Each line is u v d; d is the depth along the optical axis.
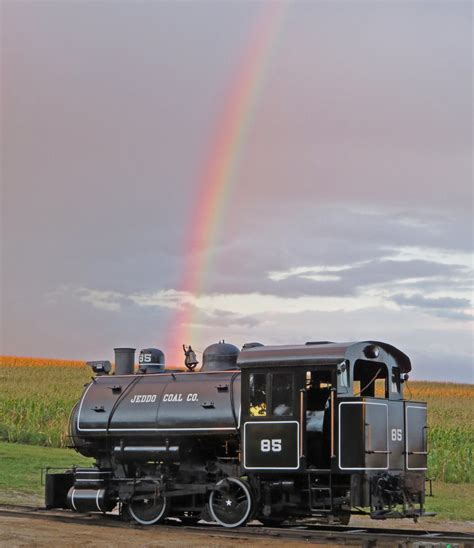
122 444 18.86
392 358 18.09
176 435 18.12
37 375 76.56
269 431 16.92
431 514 17.64
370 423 16.25
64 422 44.06
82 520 18.44
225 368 18.84
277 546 15.11
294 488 16.92
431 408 66.56
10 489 23.66
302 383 16.75
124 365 20.39
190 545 15.16
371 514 16.06
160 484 18.27
